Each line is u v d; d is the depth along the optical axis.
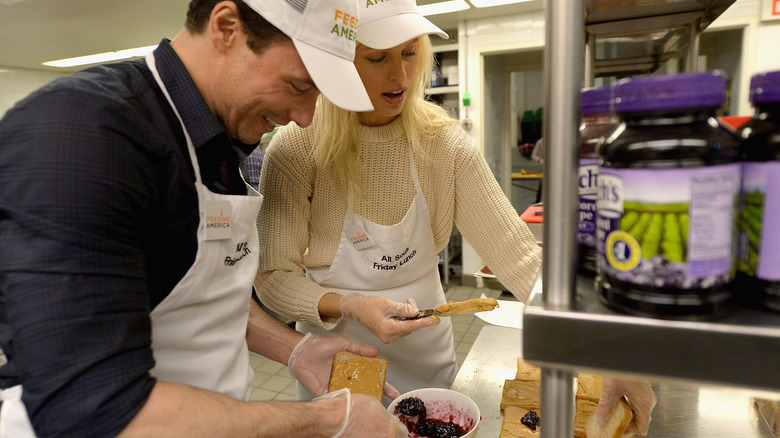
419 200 1.35
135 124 0.67
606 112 0.51
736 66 3.31
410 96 1.29
